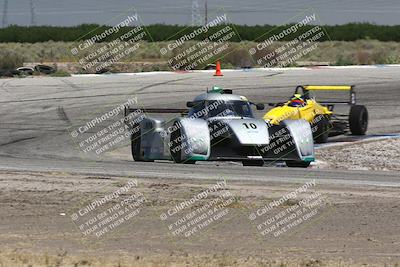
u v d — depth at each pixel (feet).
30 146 207.21
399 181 136.77
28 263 82.33
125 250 91.81
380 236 99.66
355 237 99.19
